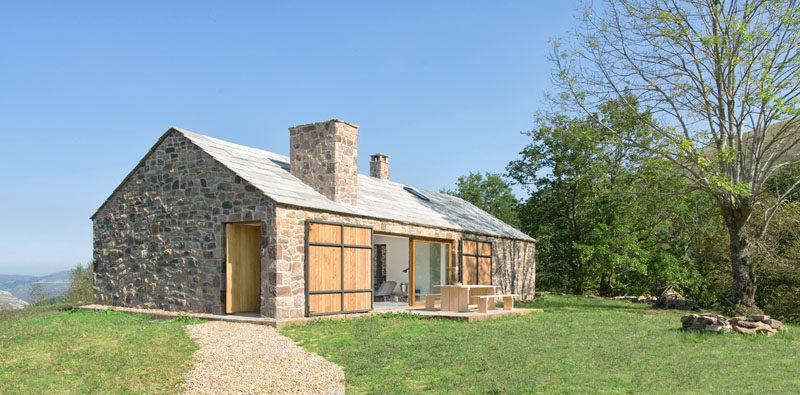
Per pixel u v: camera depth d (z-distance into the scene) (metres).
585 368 8.83
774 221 21.61
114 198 17.16
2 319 14.46
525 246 26.22
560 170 29.02
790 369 8.84
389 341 10.98
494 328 12.55
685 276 24.44
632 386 7.79
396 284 19.94
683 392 7.47
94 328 12.23
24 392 7.95
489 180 49.91
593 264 26.73
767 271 22.44
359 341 11.10
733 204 17.91
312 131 16.44
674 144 18.30
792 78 17.16
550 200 31.25
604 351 9.98
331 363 9.53
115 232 16.98
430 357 9.70
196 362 9.36
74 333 11.59
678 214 25.55
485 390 7.73
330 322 13.30
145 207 16.20
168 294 15.24
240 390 8.13
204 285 14.45
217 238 14.30
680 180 20.80
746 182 17.72
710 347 10.64
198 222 14.80
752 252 18.70
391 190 22.09
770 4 17.11
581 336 11.56
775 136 17.56
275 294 12.95
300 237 13.77
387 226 16.80
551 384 7.91
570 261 30.25
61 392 8.09
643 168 20.41
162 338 10.94
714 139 18.25
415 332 11.99
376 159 25.47
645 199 21.52
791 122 17.34
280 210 13.27
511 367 8.91
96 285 17.38
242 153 16.66
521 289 25.38
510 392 7.57
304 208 13.95
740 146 17.67
